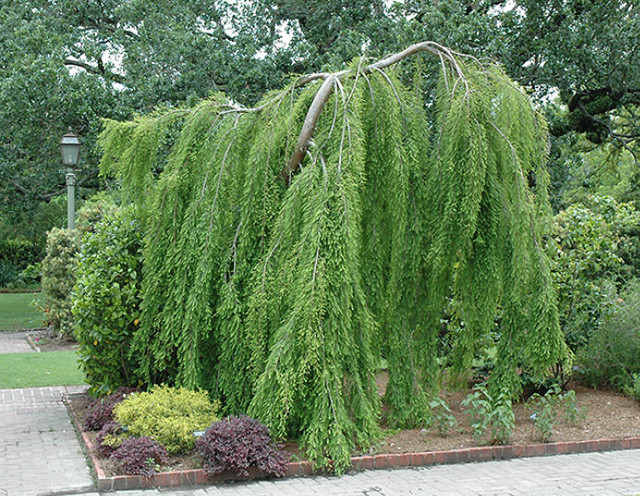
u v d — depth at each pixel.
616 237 9.80
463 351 7.28
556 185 15.19
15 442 6.53
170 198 6.81
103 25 19.00
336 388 5.71
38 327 17.38
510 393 6.89
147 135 7.05
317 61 14.38
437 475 5.59
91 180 18.27
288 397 5.58
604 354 8.69
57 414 7.78
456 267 6.69
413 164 6.50
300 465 5.57
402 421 6.78
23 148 16.77
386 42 14.07
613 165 20.61
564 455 6.32
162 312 6.80
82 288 7.66
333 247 5.75
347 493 5.07
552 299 6.51
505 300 6.79
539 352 6.57
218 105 7.11
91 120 15.12
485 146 6.19
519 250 6.32
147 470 5.27
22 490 5.10
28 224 28.33
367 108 6.51
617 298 8.98
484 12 14.66
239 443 5.39
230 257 6.50
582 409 7.16
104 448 5.76
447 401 8.36
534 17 13.30
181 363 6.75
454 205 6.23
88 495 5.00
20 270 31.80
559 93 15.53
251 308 6.04
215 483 5.32
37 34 16.06
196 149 6.94
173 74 15.68
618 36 13.26
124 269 7.62
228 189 6.64
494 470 5.77
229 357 6.50
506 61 13.00
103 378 7.79
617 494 5.07
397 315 6.71
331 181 5.88
